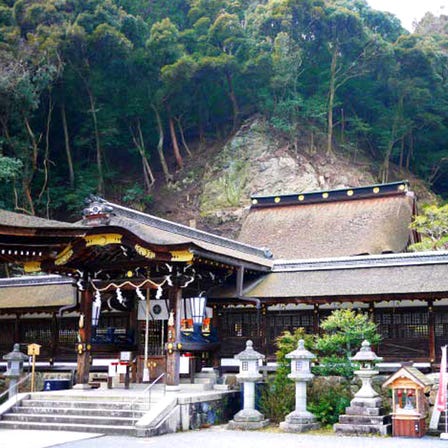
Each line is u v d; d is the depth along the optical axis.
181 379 21.36
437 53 62.84
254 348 22.66
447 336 20.11
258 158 53.12
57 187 53.28
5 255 12.49
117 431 16.45
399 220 36.50
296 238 36.94
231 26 57.12
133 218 23.86
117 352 22.73
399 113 59.50
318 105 58.03
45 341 26.12
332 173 53.91
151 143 60.62
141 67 54.84
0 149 45.00
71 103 55.62
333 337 18.73
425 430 16.41
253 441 14.91
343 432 16.38
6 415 18.36
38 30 49.94
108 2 53.91
